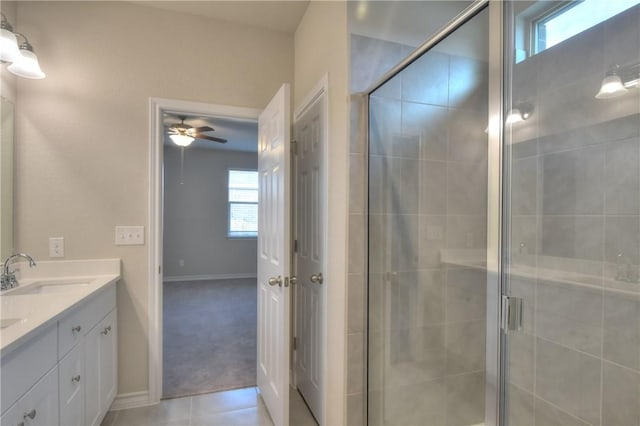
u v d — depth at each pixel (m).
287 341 1.82
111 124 2.15
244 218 6.86
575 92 1.41
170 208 6.36
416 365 1.76
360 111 1.67
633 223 1.26
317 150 2.04
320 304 1.98
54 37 2.06
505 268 1.59
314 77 2.09
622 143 1.28
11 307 1.38
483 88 1.59
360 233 1.69
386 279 1.71
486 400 1.63
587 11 1.37
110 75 2.15
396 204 1.72
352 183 1.67
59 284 1.98
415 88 1.67
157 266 2.22
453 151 1.67
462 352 1.69
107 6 2.15
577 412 1.44
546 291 1.52
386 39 1.72
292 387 2.46
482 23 1.53
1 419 1.00
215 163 6.64
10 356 1.04
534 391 1.56
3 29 1.62
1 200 1.89
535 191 1.54
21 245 2.00
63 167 2.07
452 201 1.68
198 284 6.05
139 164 2.20
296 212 2.45
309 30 2.20
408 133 1.70
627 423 1.29
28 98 2.01
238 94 2.42
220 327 3.74
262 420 2.04
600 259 1.35
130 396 2.16
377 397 1.71
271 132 2.09
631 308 1.28
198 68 2.33
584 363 1.41
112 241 2.14
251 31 2.45
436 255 1.73
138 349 2.18
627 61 1.26
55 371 1.33
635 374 1.27
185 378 2.54
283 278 1.82
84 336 1.62
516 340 1.58
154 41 2.24
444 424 1.72
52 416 1.31
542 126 1.51
